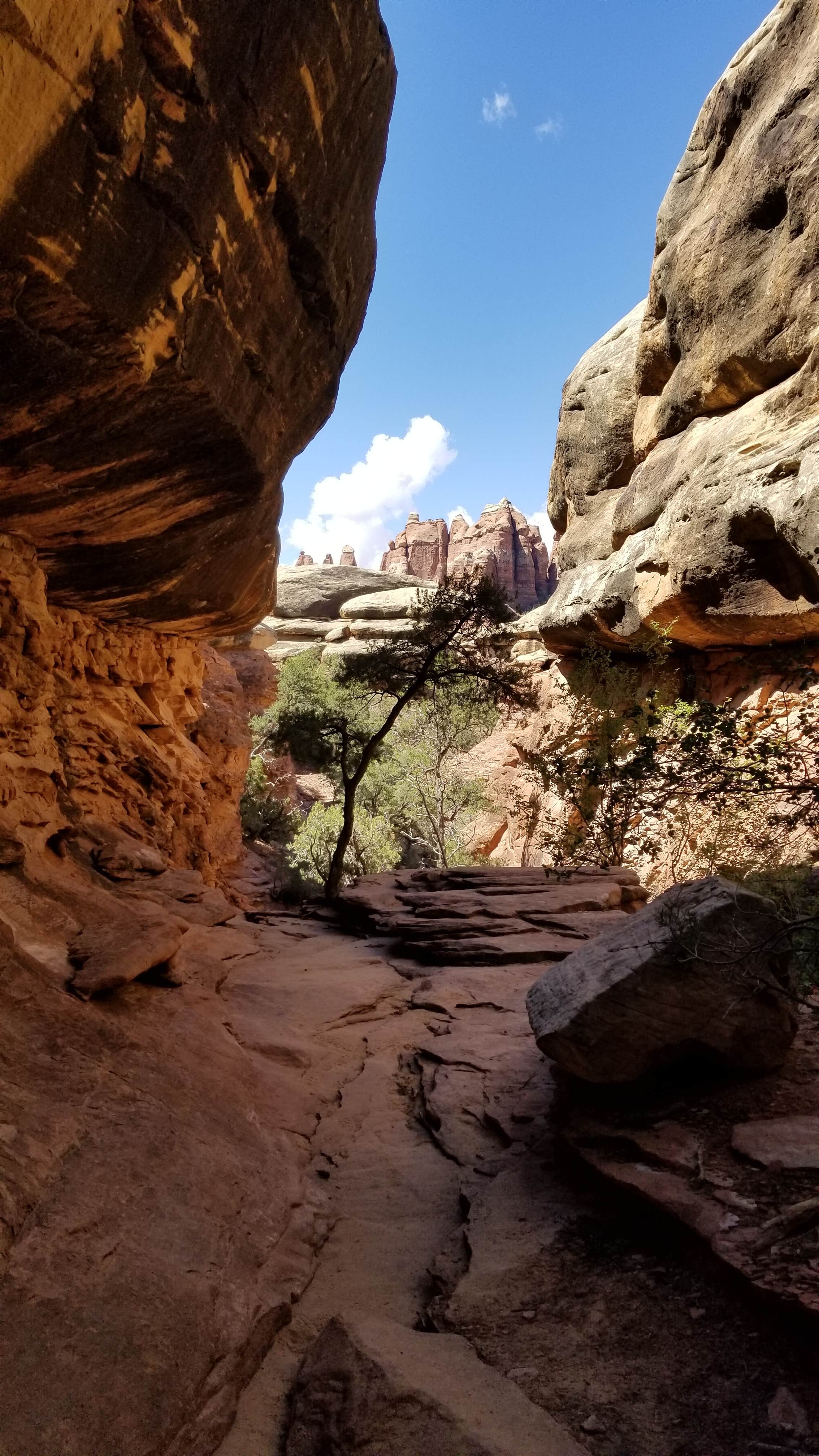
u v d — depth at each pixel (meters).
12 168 2.84
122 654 12.21
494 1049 5.86
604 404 23.42
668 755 4.38
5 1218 2.77
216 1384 2.72
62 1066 3.75
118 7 3.02
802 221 14.42
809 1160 3.37
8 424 4.43
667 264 18.45
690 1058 4.33
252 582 12.17
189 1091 4.26
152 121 3.40
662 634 17.98
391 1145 4.85
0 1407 2.23
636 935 4.60
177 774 13.16
